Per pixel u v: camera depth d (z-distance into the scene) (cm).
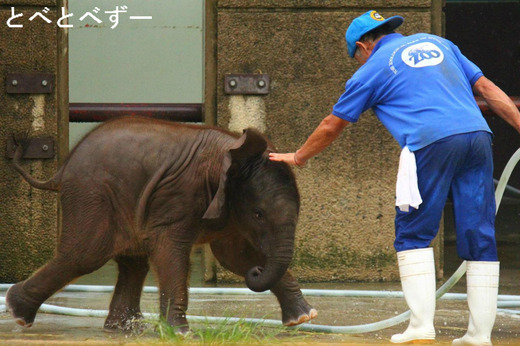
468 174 1631
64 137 2683
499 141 5259
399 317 1745
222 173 1606
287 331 1767
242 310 2147
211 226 1703
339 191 2722
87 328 1872
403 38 1698
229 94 2697
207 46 2700
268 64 2700
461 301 2373
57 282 1728
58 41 2670
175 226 1675
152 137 1711
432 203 1612
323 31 2702
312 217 2722
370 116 2720
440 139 1589
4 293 2477
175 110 2912
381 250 2734
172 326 1645
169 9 4494
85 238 1691
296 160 1662
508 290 2639
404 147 1616
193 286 2652
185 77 4506
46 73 2659
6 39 2650
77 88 4469
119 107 2895
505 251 3791
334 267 2731
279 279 1627
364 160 2722
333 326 1859
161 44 4494
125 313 1820
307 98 2705
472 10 5525
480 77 1697
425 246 1641
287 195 1636
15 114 2659
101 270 3162
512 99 2825
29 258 2672
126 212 1689
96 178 1695
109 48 4478
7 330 1819
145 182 1688
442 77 1636
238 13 2689
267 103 2705
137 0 4481
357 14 2705
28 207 2662
